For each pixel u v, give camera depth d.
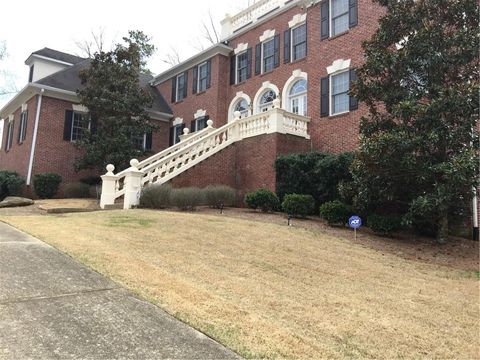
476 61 10.20
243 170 16.25
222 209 13.83
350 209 11.50
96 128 20.70
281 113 15.60
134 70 19.98
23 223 9.18
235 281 6.12
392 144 9.46
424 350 4.43
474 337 4.90
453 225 11.40
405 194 10.80
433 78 10.34
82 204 15.56
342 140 15.80
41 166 20.31
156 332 4.02
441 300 6.18
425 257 9.06
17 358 3.25
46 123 20.73
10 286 4.78
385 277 7.21
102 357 3.42
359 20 16.11
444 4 10.50
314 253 8.38
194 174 15.34
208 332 4.16
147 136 24.20
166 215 11.22
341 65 16.44
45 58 25.22
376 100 11.57
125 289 5.09
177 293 5.21
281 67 19.19
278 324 4.67
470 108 9.33
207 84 22.78
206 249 7.85
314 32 17.94
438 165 9.10
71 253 6.46
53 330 3.80
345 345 4.33
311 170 13.60
